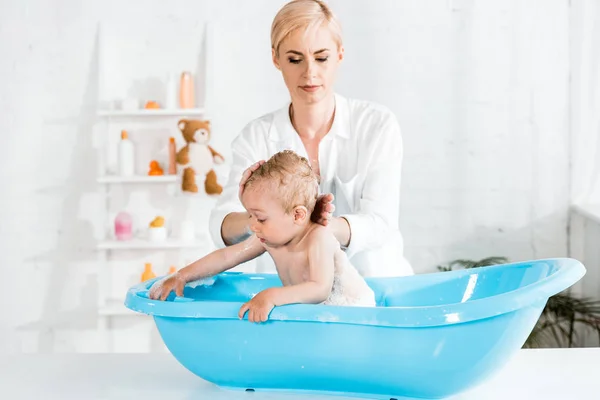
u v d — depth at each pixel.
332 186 1.48
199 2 2.94
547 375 0.88
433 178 2.92
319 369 0.79
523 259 2.92
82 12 2.96
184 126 2.82
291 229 0.92
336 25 1.28
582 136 2.86
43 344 3.05
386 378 0.78
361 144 1.45
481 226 2.93
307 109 1.42
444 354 0.75
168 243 2.83
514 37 2.87
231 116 2.95
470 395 0.82
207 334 0.80
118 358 0.98
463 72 2.89
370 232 1.23
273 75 2.94
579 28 2.81
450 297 0.99
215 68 2.94
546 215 2.91
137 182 2.98
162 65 2.96
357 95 2.91
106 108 2.93
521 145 2.90
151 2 2.95
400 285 1.00
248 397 0.82
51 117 2.98
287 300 0.81
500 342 0.76
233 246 0.98
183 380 0.88
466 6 2.88
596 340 2.75
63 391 0.85
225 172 2.93
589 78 2.82
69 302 3.04
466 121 2.90
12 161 2.99
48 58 2.96
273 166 0.91
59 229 3.02
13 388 0.85
